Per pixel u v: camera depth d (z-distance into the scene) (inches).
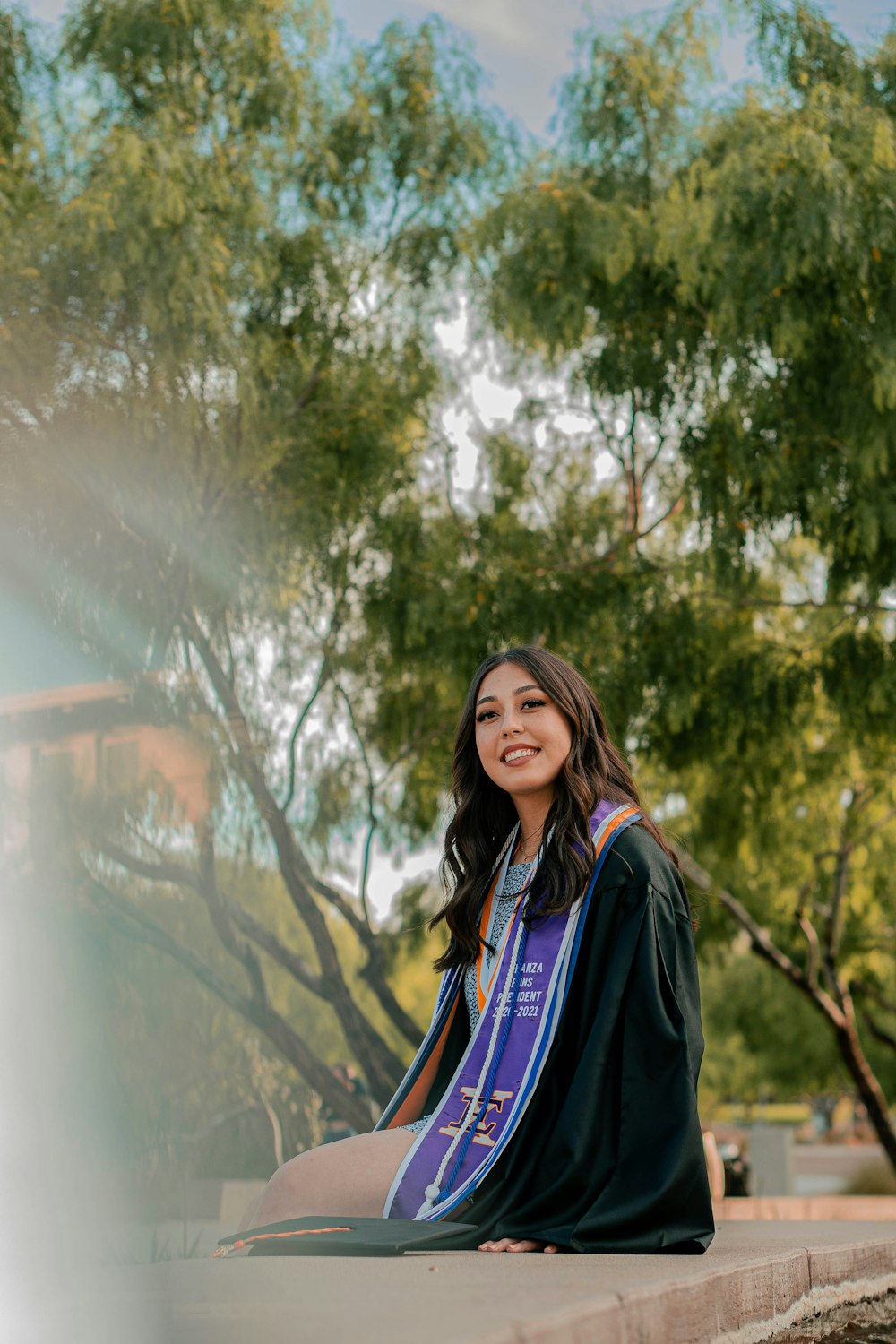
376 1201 117.7
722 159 368.5
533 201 383.6
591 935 125.3
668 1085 114.6
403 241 440.5
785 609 462.9
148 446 358.0
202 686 421.4
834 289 345.1
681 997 120.2
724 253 341.1
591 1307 68.0
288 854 422.0
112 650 360.5
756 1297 96.8
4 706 324.2
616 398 399.9
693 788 487.8
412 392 428.5
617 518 449.1
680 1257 101.2
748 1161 701.3
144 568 372.5
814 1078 851.4
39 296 341.7
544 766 134.2
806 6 364.5
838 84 364.2
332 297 403.2
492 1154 117.6
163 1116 278.2
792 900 580.7
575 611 399.5
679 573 405.4
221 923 412.8
